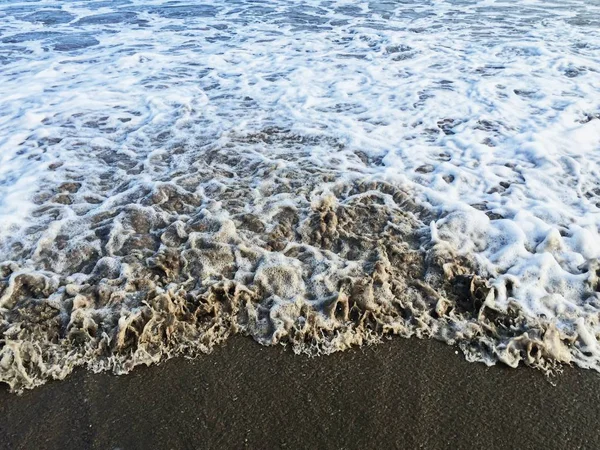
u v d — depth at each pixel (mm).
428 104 6539
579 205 4512
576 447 2787
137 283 3758
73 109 6582
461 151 5402
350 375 3213
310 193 4719
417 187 4770
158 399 3068
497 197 4621
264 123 6133
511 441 2812
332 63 8203
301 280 3811
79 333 3393
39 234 4242
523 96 6715
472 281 3695
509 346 3314
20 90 7234
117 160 5395
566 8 11641
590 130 5672
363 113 6352
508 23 10414
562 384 3137
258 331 3510
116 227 4289
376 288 3723
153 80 7621
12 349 3242
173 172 5121
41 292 3725
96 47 9391
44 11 12336
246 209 4535
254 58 8562
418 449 2775
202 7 12594
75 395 3090
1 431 2891
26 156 5453
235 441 2830
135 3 13188
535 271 3781
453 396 3070
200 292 3691
